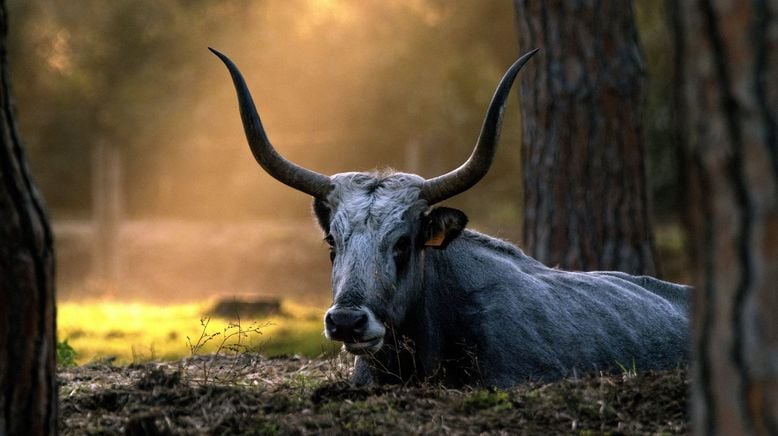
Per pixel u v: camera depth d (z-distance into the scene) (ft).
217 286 158.81
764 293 21.08
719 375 21.86
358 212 48.49
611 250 72.23
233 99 193.36
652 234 74.33
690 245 22.68
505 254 54.29
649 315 54.29
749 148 21.26
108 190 159.33
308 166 173.99
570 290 53.31
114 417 38.60
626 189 72.49
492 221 174.70
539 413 35.73
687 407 35.70
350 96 189.06
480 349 49.67
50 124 210.59
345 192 49.70
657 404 36.14
